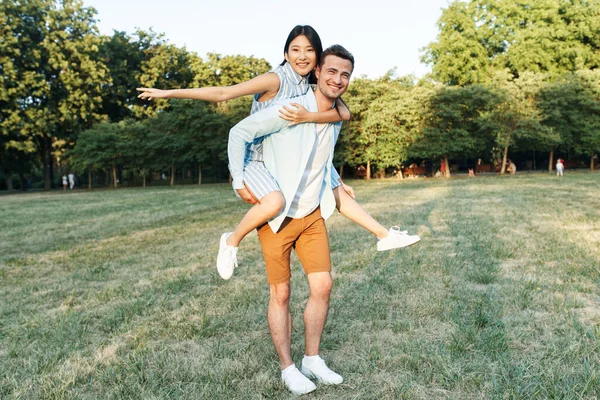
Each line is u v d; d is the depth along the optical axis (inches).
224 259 104.9
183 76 1705.2
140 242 331.0
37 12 1453.0
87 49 1467.8
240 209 550.6
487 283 178.5
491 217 365.4
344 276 199.2
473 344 120.0
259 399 99.3
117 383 109.7
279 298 105.9
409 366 110.7
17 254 304.0
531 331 127.9
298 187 101.2
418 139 1249.4
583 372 101.6
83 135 1469.0
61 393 104.2
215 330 141.1
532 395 92.6
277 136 99.8
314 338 107.5
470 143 1221.1
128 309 164.7
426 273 197.3
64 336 142.1
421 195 628.4
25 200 935.7
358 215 114.0
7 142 1379.2
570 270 191.6
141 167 1533.0
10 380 112.3
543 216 362.0
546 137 1186.6
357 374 108.0
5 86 1333.7
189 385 106.0
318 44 102.7
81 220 500.1
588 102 1229.7
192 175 1936.5
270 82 101.2
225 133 1390.3
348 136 1305.4
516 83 1243.2
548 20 1417.3
